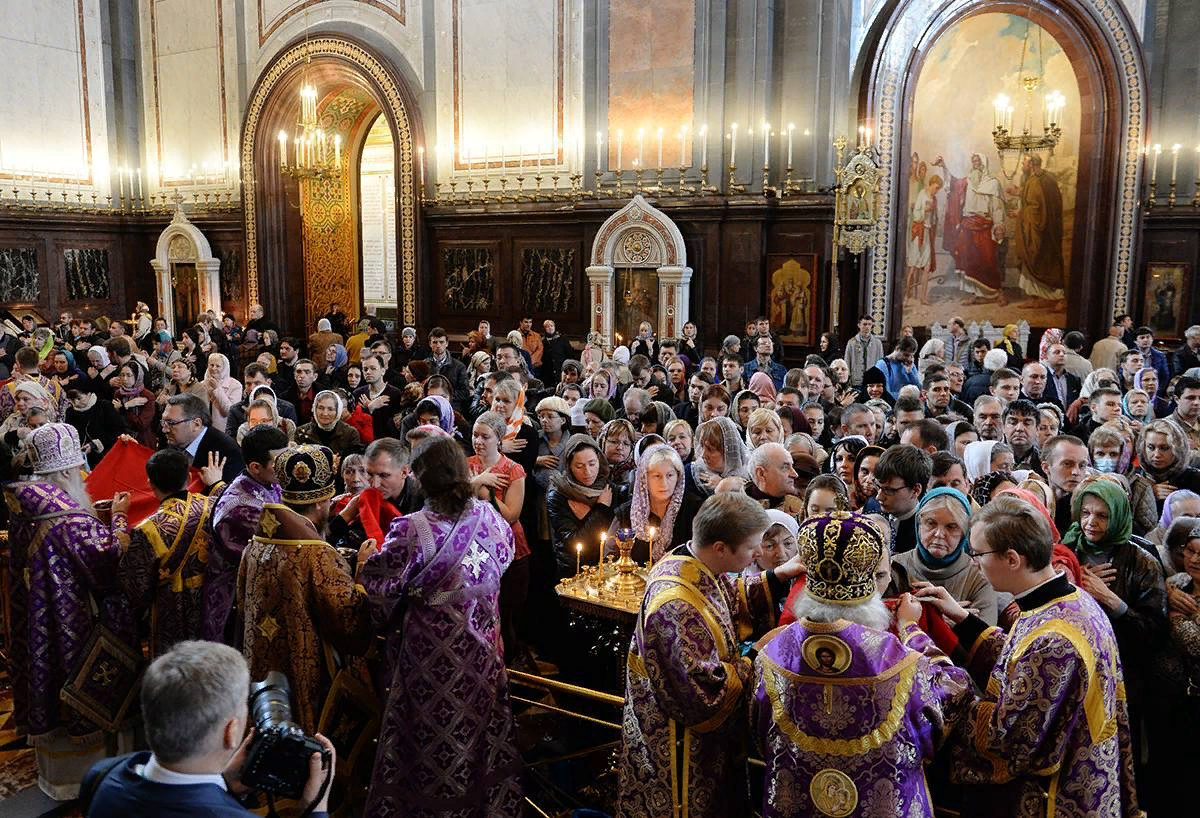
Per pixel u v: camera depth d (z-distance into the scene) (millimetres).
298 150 16188
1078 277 15523
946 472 4676
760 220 14609
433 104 18125
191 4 20797
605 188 16125
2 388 9031
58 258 20953
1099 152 15094
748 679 3023
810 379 8898
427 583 3584
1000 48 15234
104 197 21922
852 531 2662
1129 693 3695
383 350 11078
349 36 18406
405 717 3641
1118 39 14891
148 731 2164
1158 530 4566
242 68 20234
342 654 4117
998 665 2883
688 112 15234
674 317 15008
